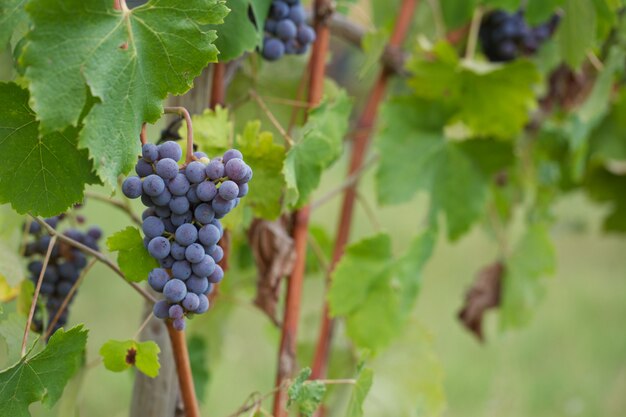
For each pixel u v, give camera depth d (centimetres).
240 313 409
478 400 386
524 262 205
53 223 152
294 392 141
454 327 462
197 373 187
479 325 212
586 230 293
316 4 156
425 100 178
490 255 541
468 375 404
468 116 179
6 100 130
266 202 148
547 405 383
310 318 201
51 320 153
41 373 134
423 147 179
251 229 157
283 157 147
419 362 183
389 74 190
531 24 171
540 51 199
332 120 153
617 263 604
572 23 170
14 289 149
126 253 136
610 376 407
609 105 215
